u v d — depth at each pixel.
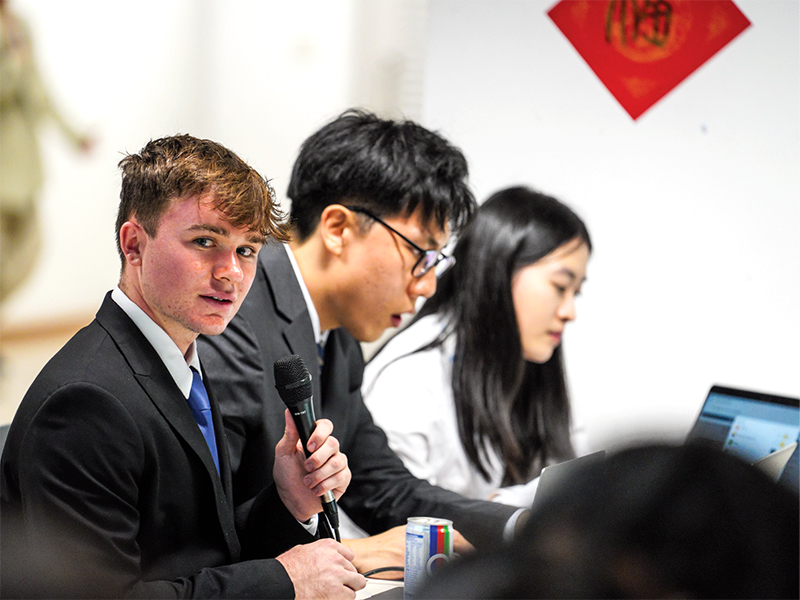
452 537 3.64
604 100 7.22
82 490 2.95
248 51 13.23
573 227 6.87
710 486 1.18
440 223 4.47
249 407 4.02
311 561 3.36
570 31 7.30
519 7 7.46
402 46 11.02
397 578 4.20
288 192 4.68
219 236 3.16
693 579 1.15
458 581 1.22
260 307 4.25
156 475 3.18
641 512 1.18
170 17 13.58
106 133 13.88
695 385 7.03
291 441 3.64
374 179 4.36
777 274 6.78
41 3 13.00
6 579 2.94
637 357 7.15
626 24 7.11
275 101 12.95
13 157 12.40
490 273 6.52
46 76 13.02
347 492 4.95
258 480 4.07
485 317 6.47
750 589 1.14
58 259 13.53
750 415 4.44
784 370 6.78
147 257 3.18
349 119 4.59
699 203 6.99
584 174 7.32
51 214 13.38
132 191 3.20
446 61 7.76
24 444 2.98
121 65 13.87
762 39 6.73
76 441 2.95
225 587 3.21
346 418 4.84
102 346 3.17
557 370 6.79
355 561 4.31
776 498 1.18
